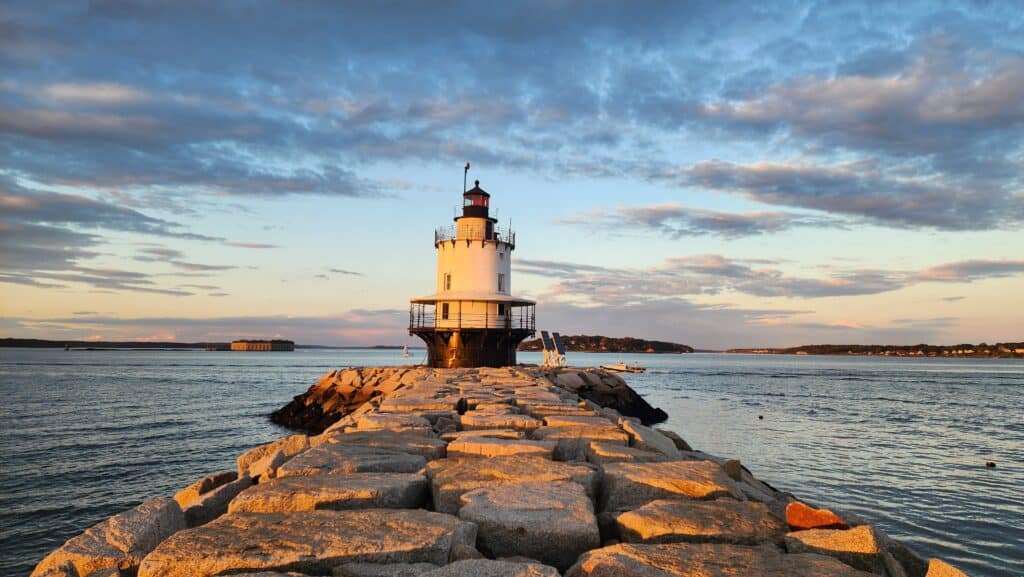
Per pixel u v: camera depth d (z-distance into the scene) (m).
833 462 24.28
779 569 4.52
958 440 30.20
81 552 5.04
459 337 34.41
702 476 7.18
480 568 4.25
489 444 8.81
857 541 5.15
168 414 39.97
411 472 7.68
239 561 4.36
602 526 6.05
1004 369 148.88
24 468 23.23
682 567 4.53
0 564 14.48
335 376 37.12
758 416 40.03
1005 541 15.12
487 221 35.66
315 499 6.01
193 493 8.59
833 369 139.75
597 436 10.20
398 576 4.25
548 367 39.94
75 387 61.78
